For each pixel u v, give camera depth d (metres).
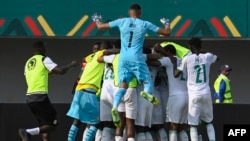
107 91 44.28
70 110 45.28
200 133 49.34
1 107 49.81
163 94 44.88
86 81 45.03
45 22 55.00
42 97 45.22
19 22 55.06
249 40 59.84
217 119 50.16
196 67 43.47
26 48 61.56
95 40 61.28
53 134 49.94
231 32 55.22
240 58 61.91
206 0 55.25
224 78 56.59
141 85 43.00
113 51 43.94
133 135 42.41
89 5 54.97
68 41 61.47
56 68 45.28
